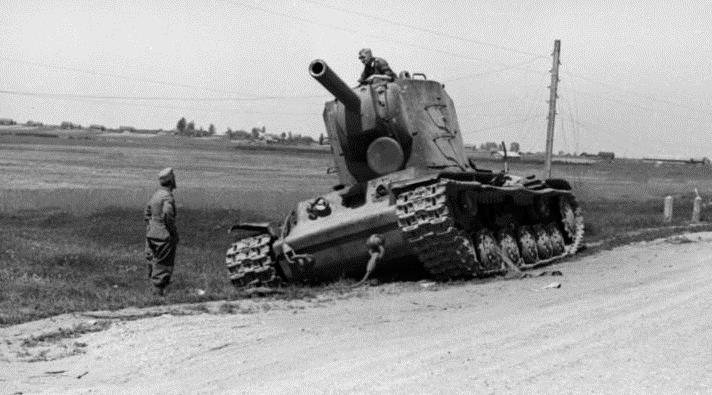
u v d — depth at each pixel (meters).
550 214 21.41
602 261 19.19
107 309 11.97
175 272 17.33
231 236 25.72
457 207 15.53
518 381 6.84
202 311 11.81
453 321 10.36
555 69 40.34
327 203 16.34
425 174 16.33
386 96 16.88
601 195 55.41
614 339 8.51
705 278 14.06
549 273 16.05
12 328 10.52
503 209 17.94
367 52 17.73
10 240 21.36
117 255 19.80
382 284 15.38
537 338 8.78
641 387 6.54
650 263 18.05
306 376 7.44
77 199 35.97
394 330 9.83
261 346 9.10
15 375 7.99
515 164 81.62
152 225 13.75
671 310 10.33
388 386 6.86
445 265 15.10
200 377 7.72
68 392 7.16
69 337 9.92
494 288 14.06
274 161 77.94
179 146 97.50
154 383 7.54
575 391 6.48
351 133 17.17
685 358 7.52
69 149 82.69
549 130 40.09
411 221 14.70
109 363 8.53
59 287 14.25
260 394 6.81
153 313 11.54
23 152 75.50
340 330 9.95
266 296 13.76
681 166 108.81
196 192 41.47
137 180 51.09
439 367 7.51
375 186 16.16
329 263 15.79
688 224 32.31
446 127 18.03
